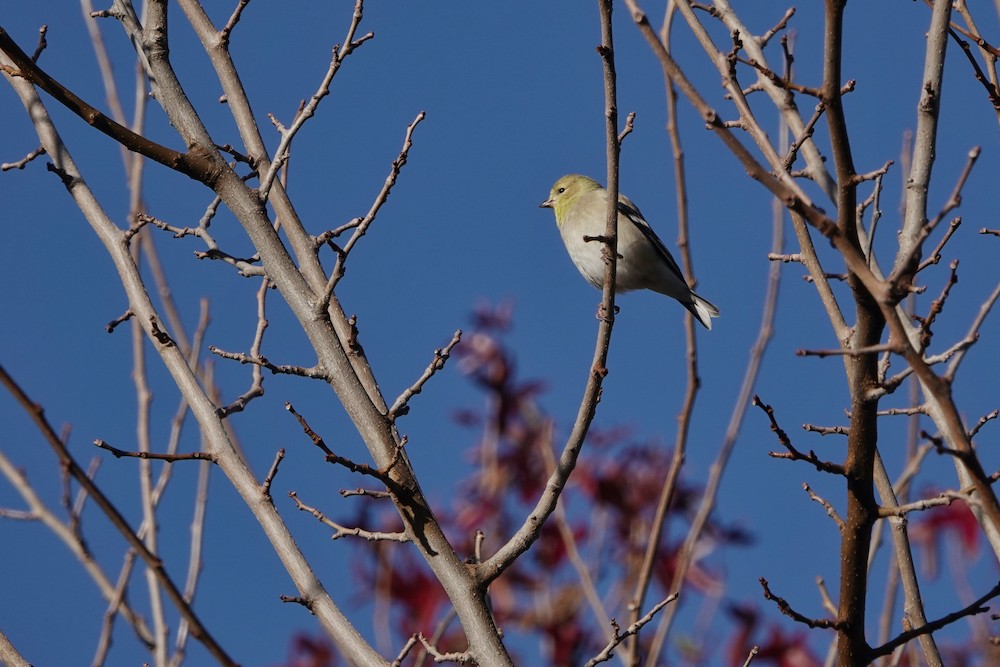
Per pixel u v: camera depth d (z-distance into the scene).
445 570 8.08
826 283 8.92
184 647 9.48
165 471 10.58
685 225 12.05
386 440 8.15
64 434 10.02
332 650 14.42
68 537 9.24
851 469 7.22
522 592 14.55
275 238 8.51
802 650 14.06
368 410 8.17
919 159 8.16
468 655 7.89
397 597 14.09
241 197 8.53
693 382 11.65
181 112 8.65
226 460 8.39
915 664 10.81
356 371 8.58
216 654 5.30
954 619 7.34
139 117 12.02
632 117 8.56
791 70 9.87
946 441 8.58
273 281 8.45
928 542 13.65
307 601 8.03
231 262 9.13
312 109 8.69
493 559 8.16
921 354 6.97
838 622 7.33
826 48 6.75
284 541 8.16
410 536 8.12
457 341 8.30
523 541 8.17
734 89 8.64
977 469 5.84
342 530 8.17
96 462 10.70
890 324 5.93
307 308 8.34
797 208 6.06
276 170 8.62
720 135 6.15
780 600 7.33
